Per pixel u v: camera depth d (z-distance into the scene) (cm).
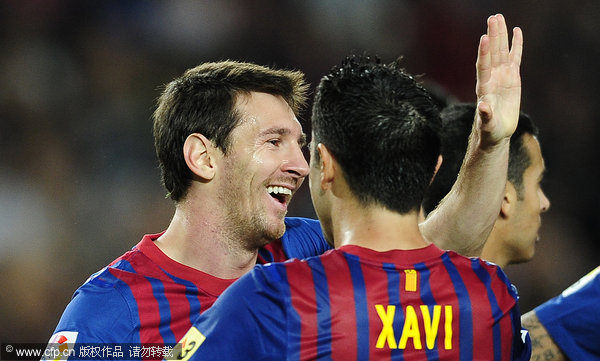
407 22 3506
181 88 902
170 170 907
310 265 688
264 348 668
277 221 901
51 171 3023
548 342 1050
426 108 712
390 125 686
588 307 1036
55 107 3128
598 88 3538
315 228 1033
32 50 3180
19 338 2711
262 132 881
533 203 1027
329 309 664
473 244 881
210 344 683
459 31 3512
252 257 927
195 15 3366
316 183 759
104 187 3041
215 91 881
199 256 901
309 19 3469
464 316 682
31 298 2770
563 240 3216
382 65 739
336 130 702
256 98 890
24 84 3119
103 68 3228
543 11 3584
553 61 3559
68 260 2883
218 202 891
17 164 3006
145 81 3256
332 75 733
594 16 3597
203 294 884
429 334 670
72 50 3225
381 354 659
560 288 3083
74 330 823
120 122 3158
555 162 3425
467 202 856
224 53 3384
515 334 721
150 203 3014
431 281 688
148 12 3334
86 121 3139
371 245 698
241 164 878
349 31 3481
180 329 863
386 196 696
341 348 656
